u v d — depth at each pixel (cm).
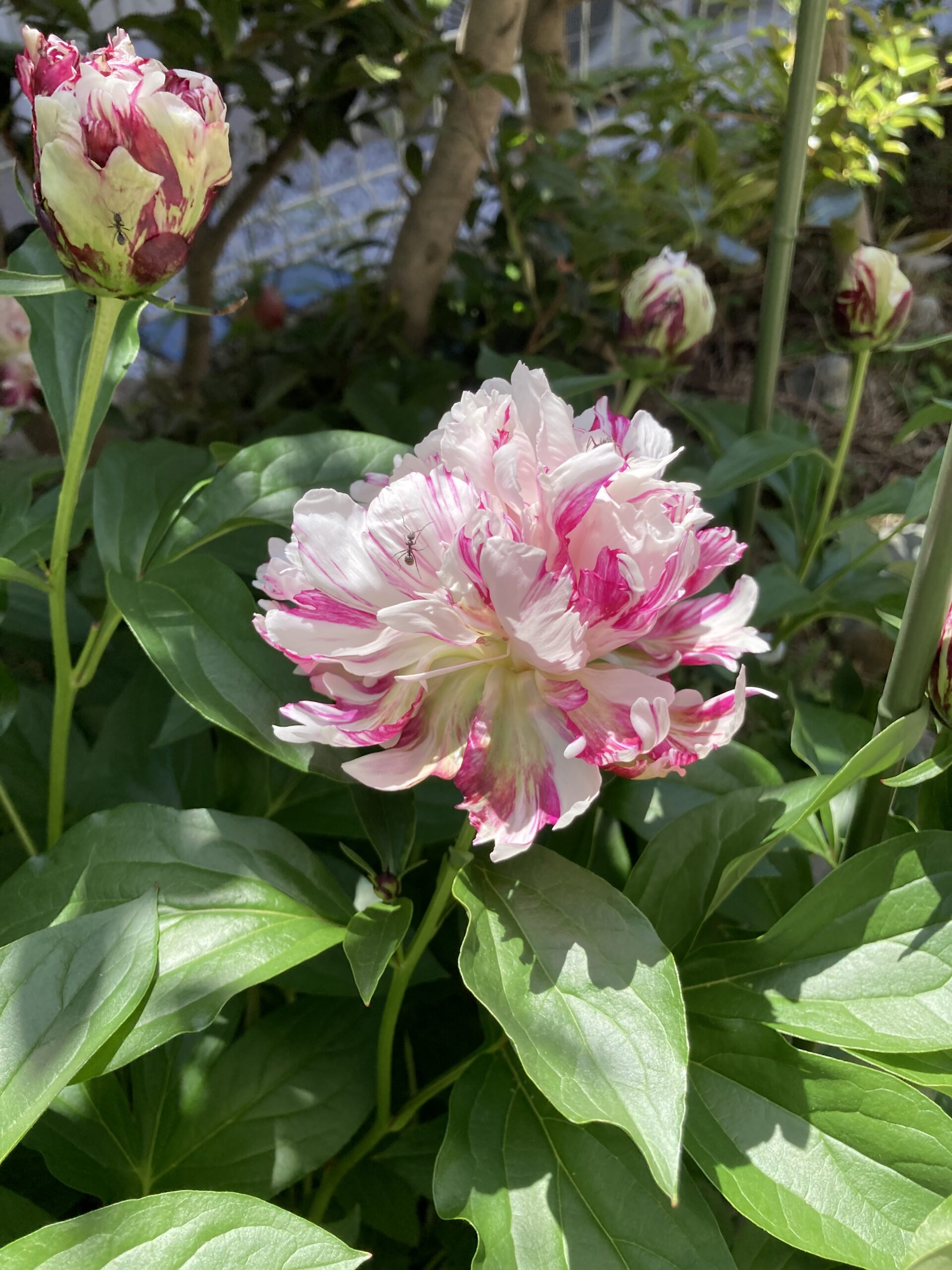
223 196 95
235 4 56
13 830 41
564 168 75
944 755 28
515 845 26
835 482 53
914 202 135
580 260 79
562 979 27
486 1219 27
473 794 27
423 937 33
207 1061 35
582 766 27
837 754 43
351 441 37
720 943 31
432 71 61
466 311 90
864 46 80
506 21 66
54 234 27
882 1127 27
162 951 29
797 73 44
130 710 43
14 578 33
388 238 111
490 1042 32
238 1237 22
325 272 106
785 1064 28
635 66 105
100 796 41
